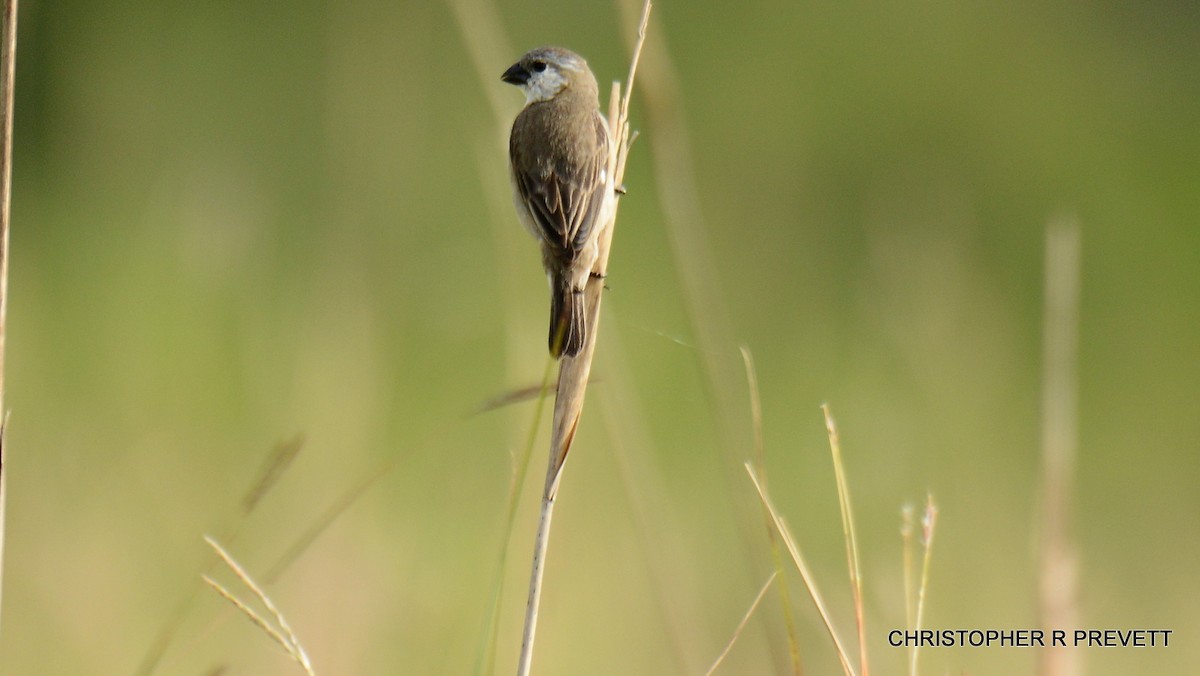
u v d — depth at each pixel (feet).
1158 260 69.41
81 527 41.06
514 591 32.22
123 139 73.82
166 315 51.83
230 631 36.22
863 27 77.82
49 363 51.78
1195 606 44.96
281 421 48.16
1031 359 65.41
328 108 64.59
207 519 41.88
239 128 73.92
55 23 75.05
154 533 41.11
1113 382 63.57
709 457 53.16
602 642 38.55
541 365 31.65
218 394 49.34
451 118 70.28
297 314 59.36
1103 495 55.42
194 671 35.40
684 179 28.81
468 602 39.22
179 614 24.68
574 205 27.76
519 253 32.24
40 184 72.59
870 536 46.70
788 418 55.47
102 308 54.70
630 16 28.25
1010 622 38.04
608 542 39.60
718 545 47.11
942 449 46.26
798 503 49.08
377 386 42.55
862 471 47.75
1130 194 72.02
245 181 67.10
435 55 70.59
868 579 36.52
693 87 76.07
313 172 71.87
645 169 67.77
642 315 62.18
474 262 57.52
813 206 73.46
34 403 48.16
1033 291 69.67
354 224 56.59
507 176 32.04
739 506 28.09
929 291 50.19
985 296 52.95
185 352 50.60
